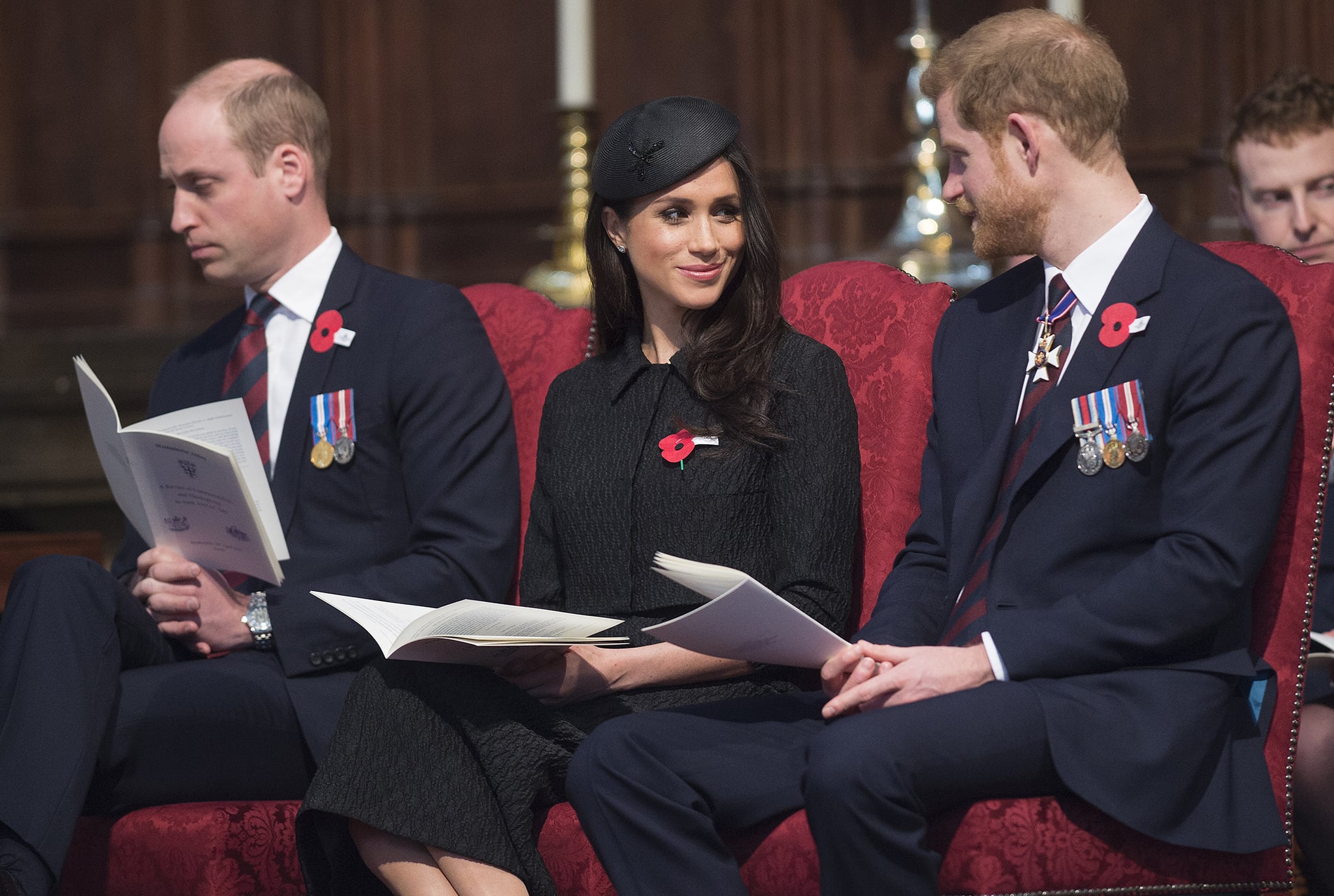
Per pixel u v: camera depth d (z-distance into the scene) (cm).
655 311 1044
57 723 949
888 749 784
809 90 2634
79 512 2133
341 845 911
